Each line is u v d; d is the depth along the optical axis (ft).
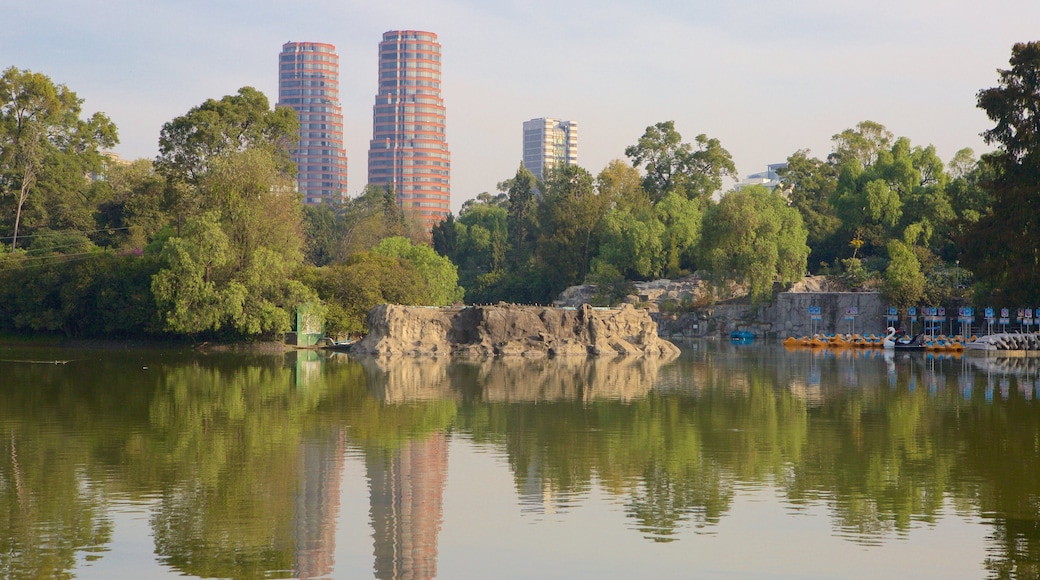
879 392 219.20
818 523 98.43
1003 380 250.57
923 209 526.98
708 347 432.25
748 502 107.24
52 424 160.66
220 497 108.27
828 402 198.39
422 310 364.99
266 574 82.58
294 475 120.06
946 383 241.96
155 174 492.54
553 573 83.56
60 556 86.53
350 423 164.35
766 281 489.67
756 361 332.80
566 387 231.50
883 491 112.27
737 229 501.15
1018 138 289.74
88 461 127.65
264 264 358.02
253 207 369.50
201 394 207.51
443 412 180.24
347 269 406.21
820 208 627.46
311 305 379.55
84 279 376.27
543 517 101.19
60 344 386.93
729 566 85.10
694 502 107.24
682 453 136.46
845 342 434.71
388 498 108.58
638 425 163.94
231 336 368.68
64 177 481.46
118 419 167.02
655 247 550.77
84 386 222.48
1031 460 130.82
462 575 83.05
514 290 605.73
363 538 93.30
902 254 467.11
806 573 83.10
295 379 246.88
